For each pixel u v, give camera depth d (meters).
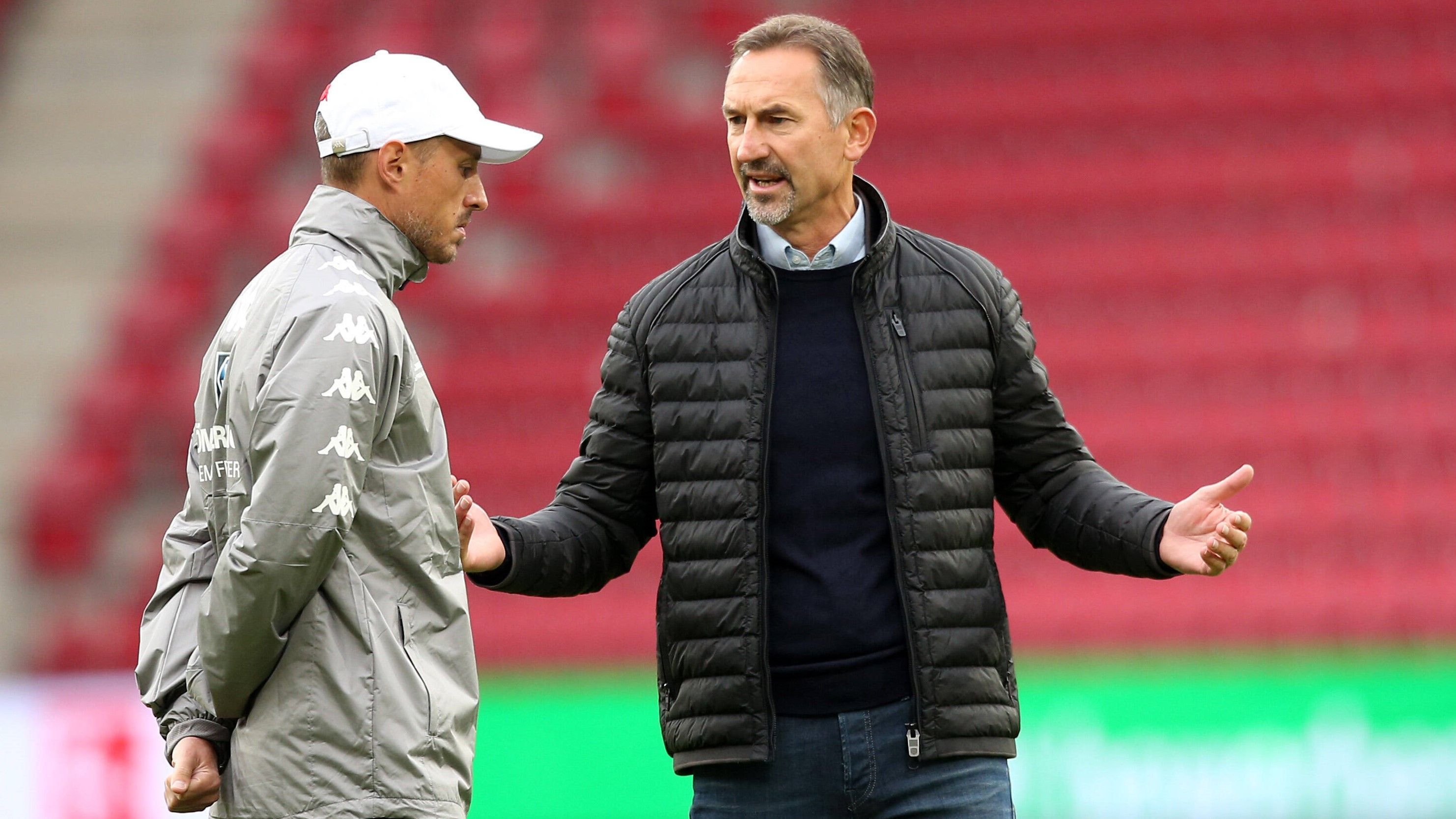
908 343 11.13
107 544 39.56
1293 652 28.11
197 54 52.69
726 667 10.84
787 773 10.82
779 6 51.88
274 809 9.10
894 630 10.81
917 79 49.59
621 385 11.62
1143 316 41.66
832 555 10.91
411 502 9.59
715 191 47.06
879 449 10.95
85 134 50.19
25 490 40.09
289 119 49.66
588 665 34.25
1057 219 44.59
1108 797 23.50
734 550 10.91
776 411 11.06
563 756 23.84
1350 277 41.50
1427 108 45.50
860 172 46.94
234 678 9.01
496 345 44.03
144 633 9.84
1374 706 23.06
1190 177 44.88
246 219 46.59
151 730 24.06
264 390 9.08
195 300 44.78
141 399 42.25
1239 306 41.53
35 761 24.05
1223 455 38.06
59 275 45.84
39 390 42.88
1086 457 11.70
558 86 49.91
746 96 11.09
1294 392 39.38
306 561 8.84
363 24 51.91
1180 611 33.88
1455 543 35.41
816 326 11.22
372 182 10.08
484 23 51.06
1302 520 36.09
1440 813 22.72
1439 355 39.47
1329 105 46.09
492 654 34.56
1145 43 49.00
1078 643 33.56
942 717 10.67
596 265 45.69
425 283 44.69
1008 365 11.41
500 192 46.78
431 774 9.37
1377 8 48.22
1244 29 48.69
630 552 11.96
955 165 46.84
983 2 51.16
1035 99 48.19
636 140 48.47
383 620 9.41
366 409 9.19
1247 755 23.23
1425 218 42.66
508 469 40.59
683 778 23.55
